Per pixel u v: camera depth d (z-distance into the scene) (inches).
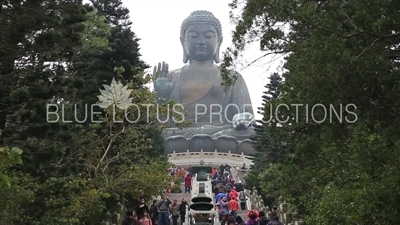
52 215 1109.7
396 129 809.5
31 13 1102.4
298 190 1107.9
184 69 4407.0
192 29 4439.0
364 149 821.9
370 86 811.4
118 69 1530.5
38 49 1146.7
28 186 1074.7
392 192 816.9
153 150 2192.4
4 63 1117.7
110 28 1870.1
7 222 951.0
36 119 1123.9
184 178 2674.7
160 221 1513.3
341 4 868.6
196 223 1529.3
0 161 587.2
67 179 1250.0
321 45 824.9
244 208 2020.2
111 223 1434.5
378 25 789.2
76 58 1429.6
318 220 970.7
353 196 917.2
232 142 3878.0
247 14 880.3
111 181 1390.3
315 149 914.1
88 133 1398.9
